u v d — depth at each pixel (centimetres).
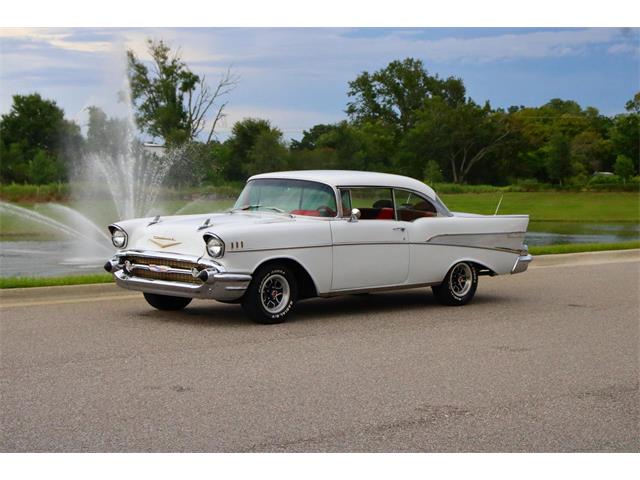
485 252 1082
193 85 5959
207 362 727
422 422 567
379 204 1001
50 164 5984
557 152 8025
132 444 511
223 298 864
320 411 588
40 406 587
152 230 919
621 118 9044
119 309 991
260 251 880
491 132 9244
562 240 2748
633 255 1773
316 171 1024
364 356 766
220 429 543
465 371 716
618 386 675
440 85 10838
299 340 832
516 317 998
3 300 1023
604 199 5812
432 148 9181
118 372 686
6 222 3164
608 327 939
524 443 528
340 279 947
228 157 6197
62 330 858
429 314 1009
